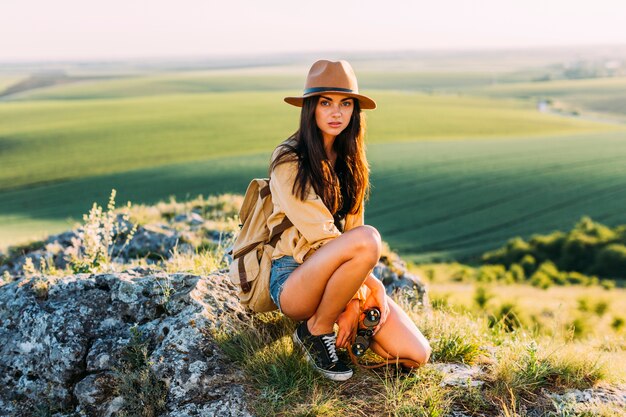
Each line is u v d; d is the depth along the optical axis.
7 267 8.85
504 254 41.16
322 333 3.59
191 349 3.59
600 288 28.39
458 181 63.25
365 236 3.31
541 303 14.69
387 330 3.64
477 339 4.34
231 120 115.00
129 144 88.06
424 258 42.25
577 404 3.42
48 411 3.57
